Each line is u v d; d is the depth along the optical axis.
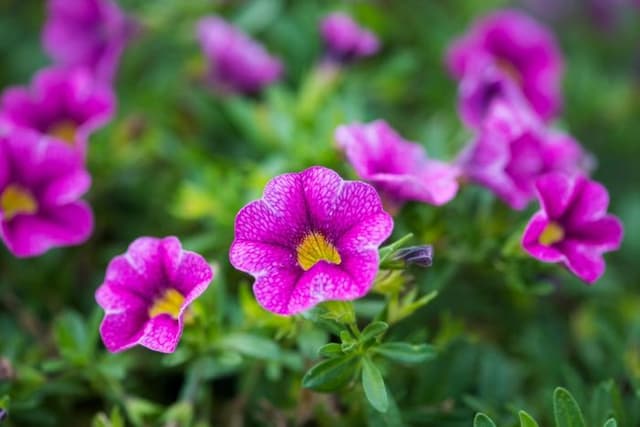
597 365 0.31
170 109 0.37
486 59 0.35
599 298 0.34
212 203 0.32
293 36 0.37
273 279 0.25
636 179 0.39
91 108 0.33
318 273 0.25
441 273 0.30
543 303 0.33
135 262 0.26
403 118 0.37
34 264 0.32
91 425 0.30
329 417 0.28
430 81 0.38
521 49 0.35
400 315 0.27
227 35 0.34
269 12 0.37
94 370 0.29
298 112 0.34
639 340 0.31
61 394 0.29
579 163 0.32
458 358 0.30
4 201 0.29
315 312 0.26
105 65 0.35
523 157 0.30
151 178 0.35
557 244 0.27
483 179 0.29
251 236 0.25
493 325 0.32
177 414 0.28
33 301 0.32
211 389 0.30
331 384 0.26
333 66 0.34
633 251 0.36
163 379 0.31
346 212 0.25
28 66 0.39
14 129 0.31
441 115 0.37
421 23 0.39
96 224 0.33
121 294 0.26
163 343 0.25
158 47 0.38
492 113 0.30
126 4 0.38
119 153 0.34
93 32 0.36
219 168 0.33
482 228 0.31
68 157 0.30
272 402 0.29
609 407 0.28
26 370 0.29
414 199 0.28
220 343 0.28
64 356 0.29
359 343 0.26
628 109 0.39
